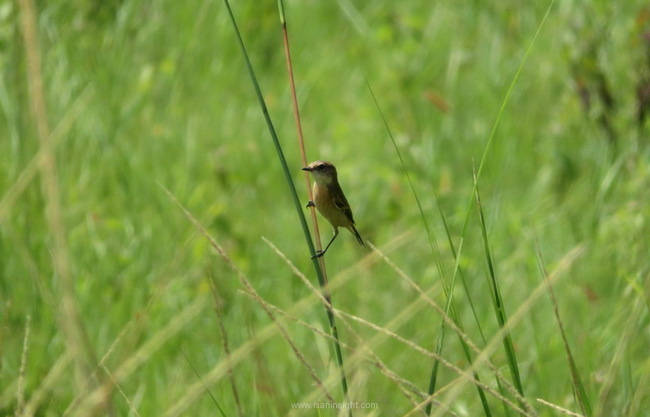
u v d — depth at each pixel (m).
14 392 7.99
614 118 14.43
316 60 18.23
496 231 12.62
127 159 13.55
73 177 12.65
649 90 14.12
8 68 12.00
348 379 7.06
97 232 12.37
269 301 11.49
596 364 9.08
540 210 13.32
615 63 14.96
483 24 18.31
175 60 15.87
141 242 11.94
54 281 9.73
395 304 11.38
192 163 14.25
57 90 12.87
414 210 13.79
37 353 9.23
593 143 14.65
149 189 13.27
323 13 19.58
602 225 11.88
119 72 14.68
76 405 5.17
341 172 14.94
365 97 17.11
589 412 6.38
